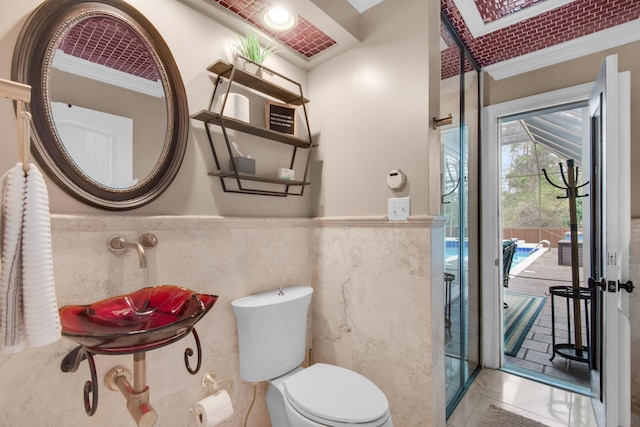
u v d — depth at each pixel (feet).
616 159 4.81
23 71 3.02
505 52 7.14
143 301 3.63
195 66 4.49
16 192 2.25
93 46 3.53
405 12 4.93
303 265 6.04
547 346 9.00
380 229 5.16
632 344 5.88
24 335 2.27
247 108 4.80
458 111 6.51
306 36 5.46
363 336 5.37
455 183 6.36
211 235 4.56
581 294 7.73
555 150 16.11
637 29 5.98
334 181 5.92
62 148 3.25
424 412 4.65
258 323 4.59
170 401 4.09
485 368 7.75
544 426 5.51
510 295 14.67
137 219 3.76
